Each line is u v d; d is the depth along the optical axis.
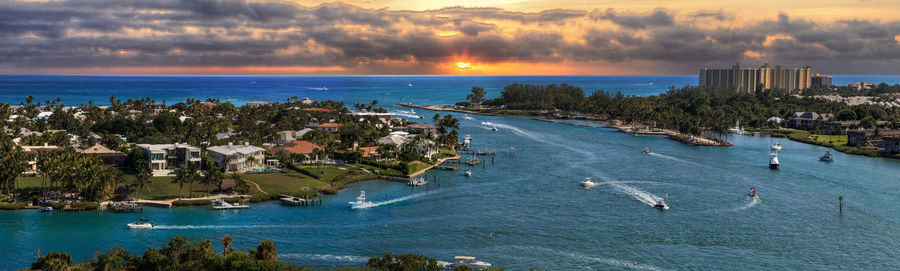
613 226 165.12
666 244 150.25
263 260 117.94
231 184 193.12
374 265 121.69
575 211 180.88
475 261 135.50
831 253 144.62
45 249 138.38
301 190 198.50
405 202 191.25
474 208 184.00
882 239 155.12
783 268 135.00
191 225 159.75
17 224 156.50
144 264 119.31
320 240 150.25
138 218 164.75
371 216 173.50
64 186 183.62
